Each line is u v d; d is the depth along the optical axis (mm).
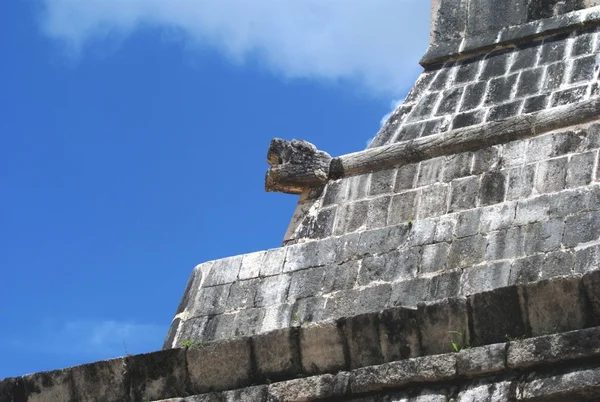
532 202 19000
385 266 19422
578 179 18922
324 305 19469
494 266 18531
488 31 23344
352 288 19438
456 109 21812
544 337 15984
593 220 18266
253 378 17781
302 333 17531
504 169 19656
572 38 22219
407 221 19844
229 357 17953
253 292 20266
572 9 22922
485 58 22797
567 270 17906
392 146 20812
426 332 16812
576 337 15781
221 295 20516
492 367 16219
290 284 20016
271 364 17688
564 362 15867
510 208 19109
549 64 21828
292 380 17391
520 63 22234
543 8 23156
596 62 21344
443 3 24078
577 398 15688
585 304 15945
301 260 20234
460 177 19938
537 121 19828
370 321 17141
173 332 20484
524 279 18141
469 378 16422
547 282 16156
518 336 16281
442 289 18719
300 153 21297
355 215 20406
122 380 18594
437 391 16516
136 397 18469
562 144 19453
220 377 17969
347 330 17266
